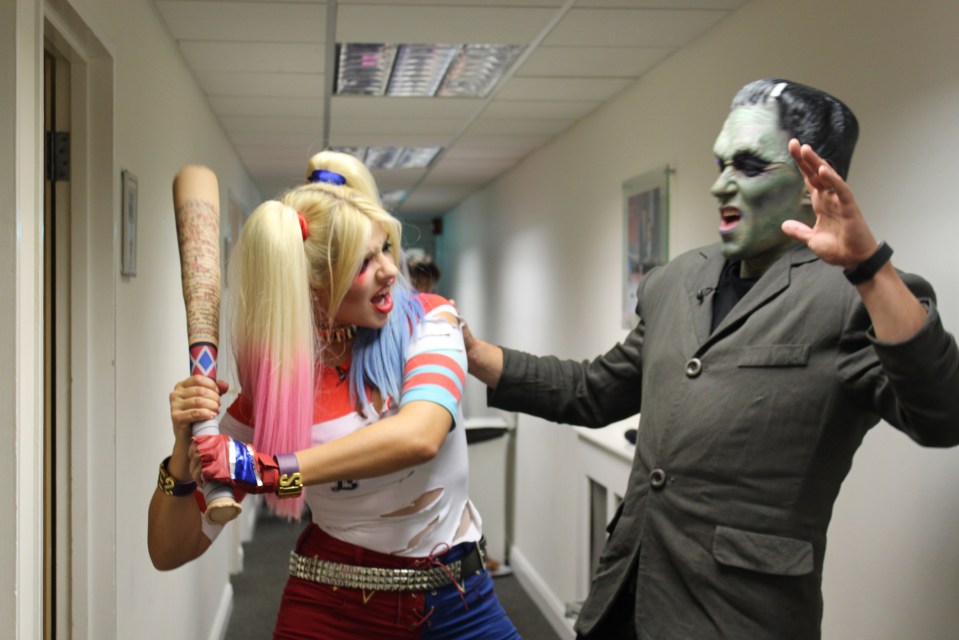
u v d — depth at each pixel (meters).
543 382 1.71
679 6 2.43
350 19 2.54
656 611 1.37
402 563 1.27
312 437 1.19
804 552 1.27
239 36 2.70
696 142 2.72
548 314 4.56
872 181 1.87
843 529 1.97
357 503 1.24
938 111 1.65
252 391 1.19
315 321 1.19
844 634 1.97
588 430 3.43
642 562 1.40
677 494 1.36
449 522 1.29
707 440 1.33
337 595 1.28
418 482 1.24
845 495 1.96
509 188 5.67
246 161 5.29
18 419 1.28
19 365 1.28
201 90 3.43
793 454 1.27
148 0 2.32
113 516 1.86
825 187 1.06
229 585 4.35
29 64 1.32
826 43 2.02
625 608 1.49
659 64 3.03
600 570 1.50
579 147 4.01
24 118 1.30
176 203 1.20
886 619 1.82
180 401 1.07
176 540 1.21
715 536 1.30
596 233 3.73
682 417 1.37
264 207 1.13
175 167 2.80
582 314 3.93
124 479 1.97
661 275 1.61
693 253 1.58
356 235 1.13
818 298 1.27
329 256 1.14
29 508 1.32
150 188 2.33
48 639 1.84
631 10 2.47
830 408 1.25
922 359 1.05
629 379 1.67
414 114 3.90
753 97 1.36
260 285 1.11
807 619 1.29
